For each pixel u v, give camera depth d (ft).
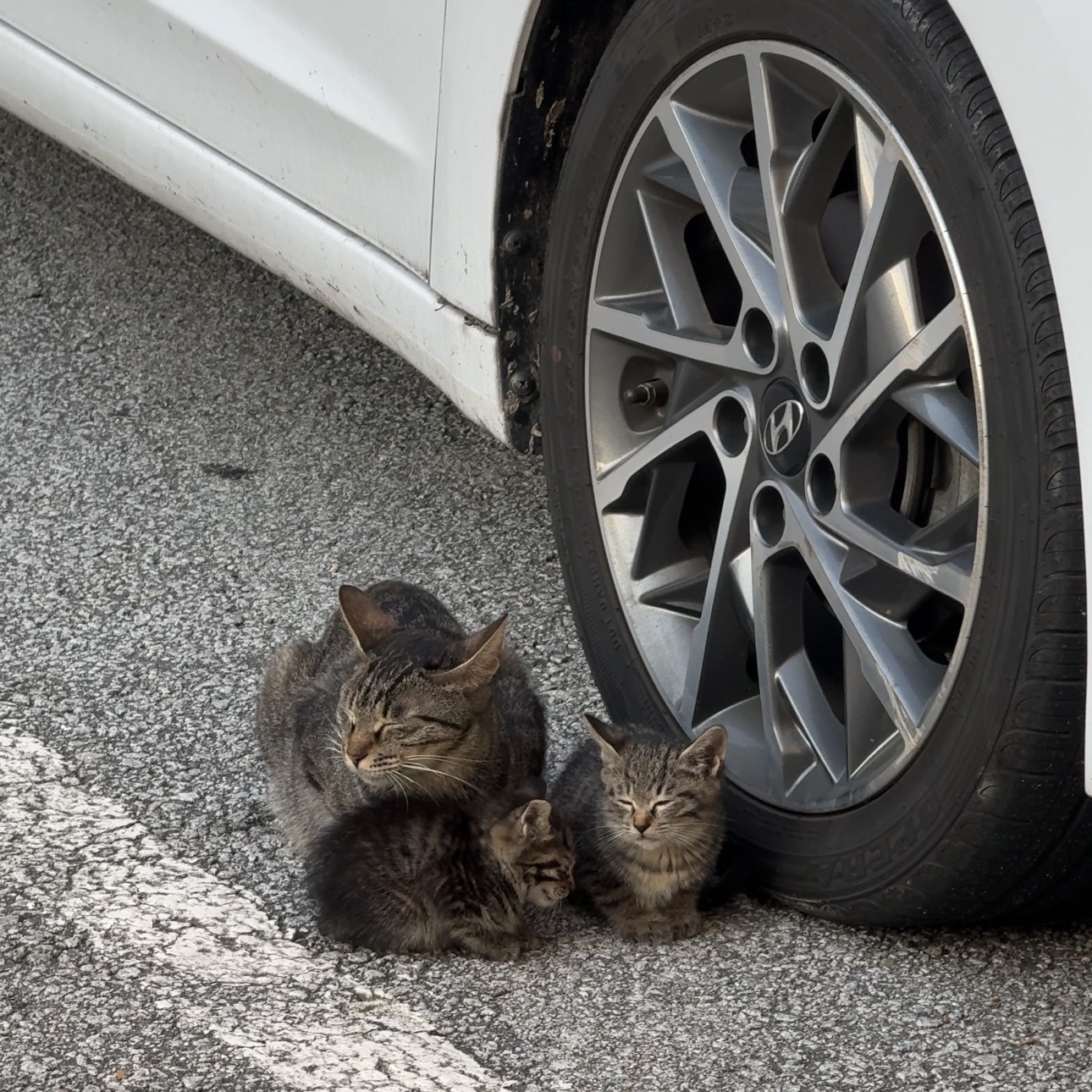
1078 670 8.96
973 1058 9.16
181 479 11.71
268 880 9.81
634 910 9.65
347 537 11.40
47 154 14.71
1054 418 8.91
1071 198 8.80
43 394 12.23
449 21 10.05
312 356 12.52
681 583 10.02
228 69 10.84
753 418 9.64
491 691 9.93
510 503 11.62
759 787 9.70
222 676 10.67
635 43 9.76
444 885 9.48
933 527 9.30
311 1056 9.20
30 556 11.25
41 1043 9.22
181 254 13.38
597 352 10.02
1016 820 9.11
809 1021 9.29
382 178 10.44
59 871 9.79
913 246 9.25
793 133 9.48
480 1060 9.19
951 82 9.02
